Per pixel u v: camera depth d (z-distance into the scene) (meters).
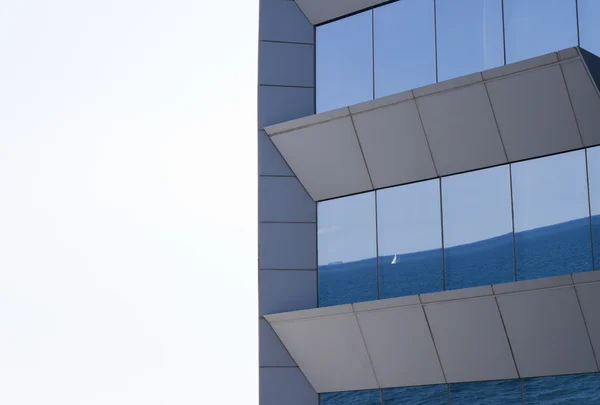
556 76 20.58
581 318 20.16
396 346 22.61
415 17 23.91
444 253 22.48
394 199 23.52
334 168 24.23
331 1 25.30
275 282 24.64
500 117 21.58
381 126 23.16
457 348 21.83
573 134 20.83
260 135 25.33
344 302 23.98
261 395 24.23
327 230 24.62
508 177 21.83
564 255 20.70
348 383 23.66
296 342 24.09
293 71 25.69
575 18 21.16
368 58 24.67
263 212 24.95
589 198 20.58
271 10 26.03
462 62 22.88
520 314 20.84
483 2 22.69
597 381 20.20
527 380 21.14
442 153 22.58
